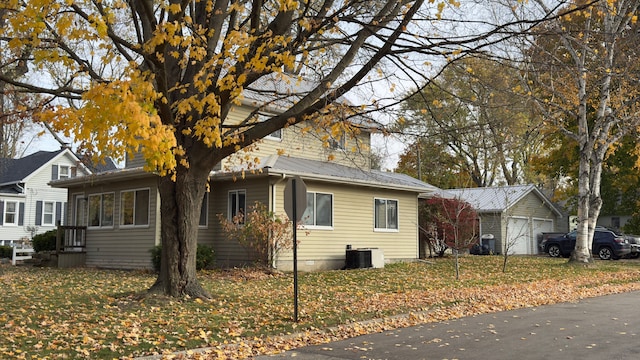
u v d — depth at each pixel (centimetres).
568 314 1137
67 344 794
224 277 1727
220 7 1123
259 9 1031
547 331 931
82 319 971
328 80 1077
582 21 2012
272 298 1309
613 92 2420
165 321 958
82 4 1181
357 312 1123
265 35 932
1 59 1372
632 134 2797
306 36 1030
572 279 1873
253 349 817
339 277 1802
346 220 2212
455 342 847
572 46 2161
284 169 1958
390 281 1717
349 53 1081
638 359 715
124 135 740
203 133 978
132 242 2120
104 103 730
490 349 790
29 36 991
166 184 1156
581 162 2428
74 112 773
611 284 1764
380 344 845
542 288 1608
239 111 2133
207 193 2103
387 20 1041
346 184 2209
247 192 2023
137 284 1547
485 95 1526
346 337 914
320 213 2112
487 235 3516
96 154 808
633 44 2098
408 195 2542
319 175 2038
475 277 1900
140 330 891
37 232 3725
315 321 1014
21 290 1398
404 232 2498
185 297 1148
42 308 1088
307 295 1377
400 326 1009
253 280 1684
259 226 1873
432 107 1348
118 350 772
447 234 2612
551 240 3278
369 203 2330
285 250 1980
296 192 1029
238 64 1034
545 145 3756
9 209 3672
